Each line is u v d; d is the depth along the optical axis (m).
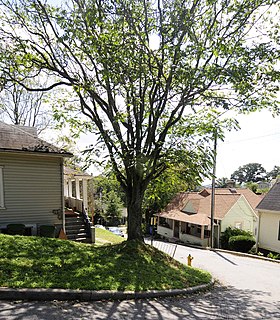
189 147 9.12
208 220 23.94
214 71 7.56
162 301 5.29
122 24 8.11
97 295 4.81
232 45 8.11
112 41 7.95
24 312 3.93
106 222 40.53
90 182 27.41
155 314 4.43
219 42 7.29
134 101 9.08
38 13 8.81
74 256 6.92
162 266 7.88
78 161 12.63
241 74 7.50
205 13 8.29
